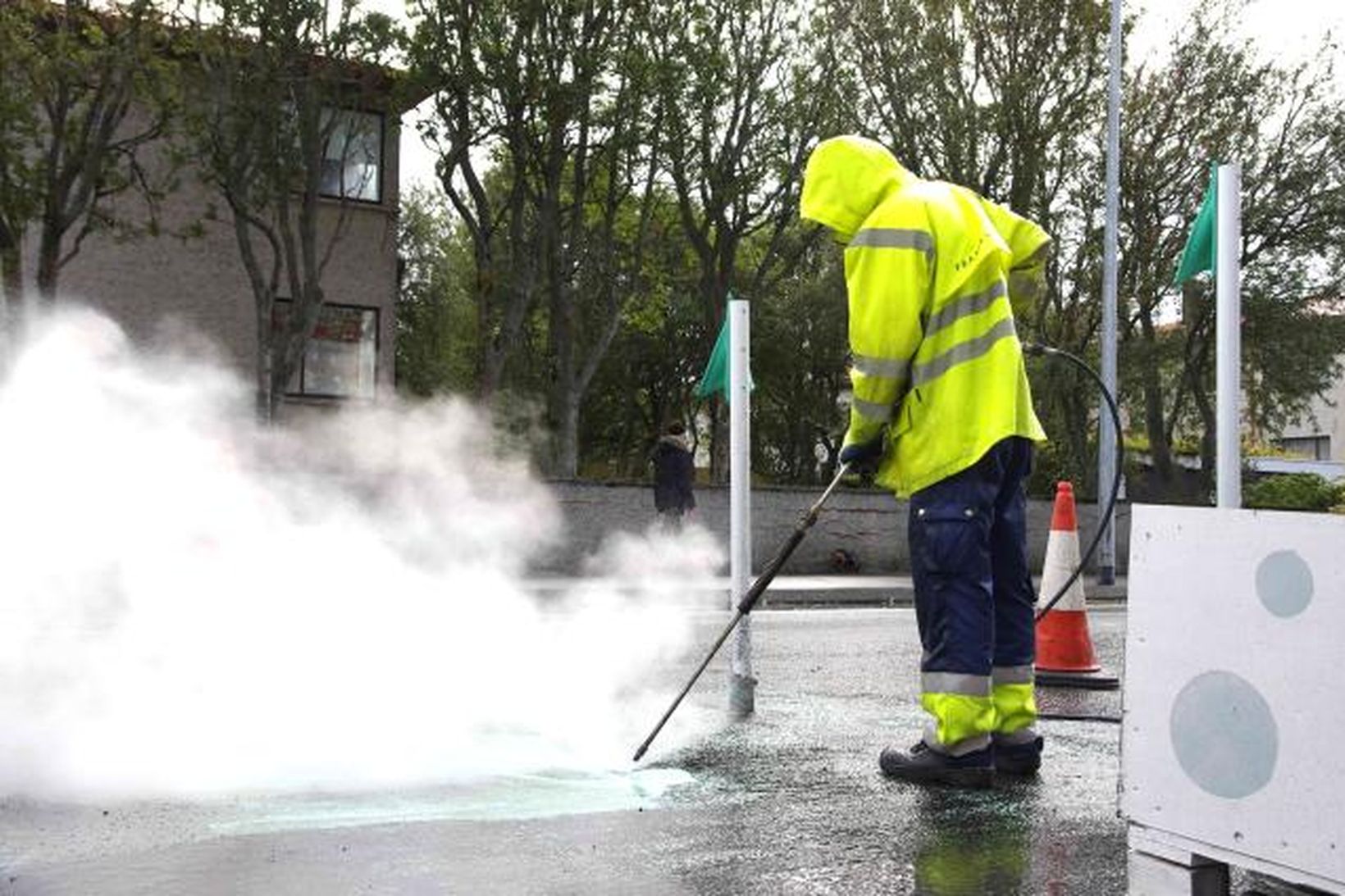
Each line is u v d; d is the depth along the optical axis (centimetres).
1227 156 1938
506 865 325
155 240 1778
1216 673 276
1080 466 2103
